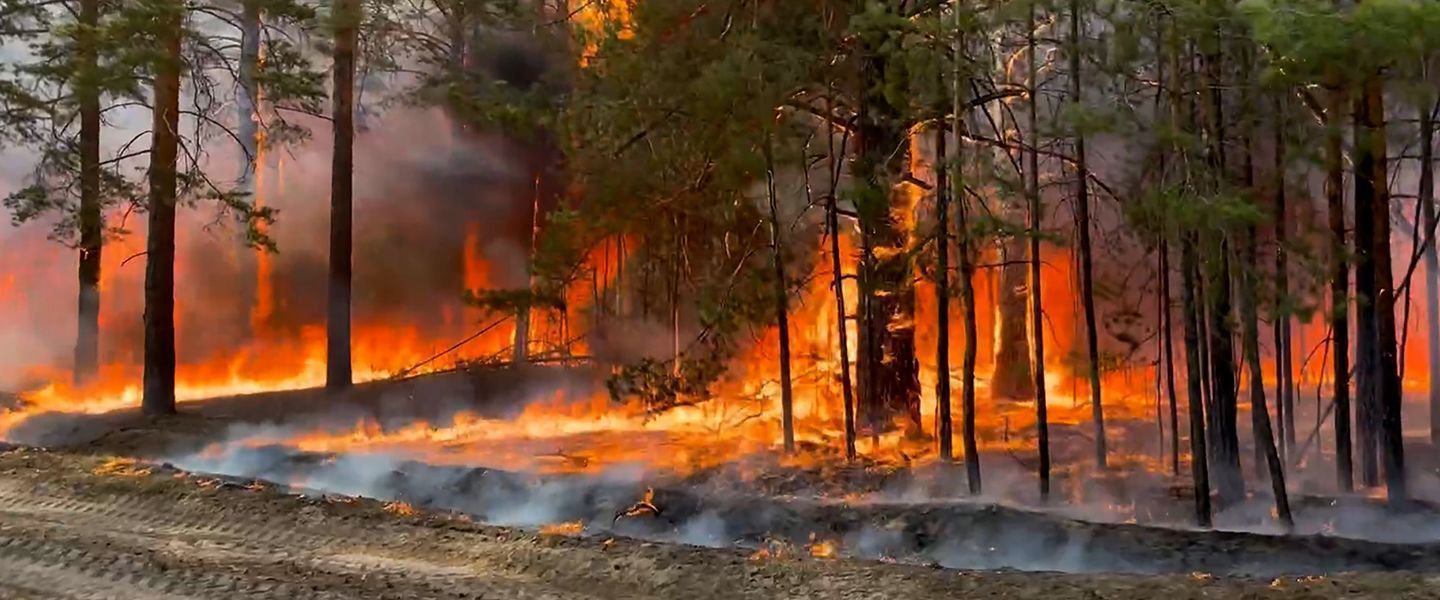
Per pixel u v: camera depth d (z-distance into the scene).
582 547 8.55
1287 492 11.77
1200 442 10.56
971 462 11.64
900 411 14.45
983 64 10.99
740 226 14.62
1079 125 9.72
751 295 13.44
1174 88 9.91
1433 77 10.05
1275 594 7.09
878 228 13.38
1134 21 10.00
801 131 13.95
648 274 16.22
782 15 13.16
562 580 7.70
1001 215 12.73
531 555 8.33
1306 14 8.61
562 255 14.15
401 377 19.72
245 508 9.68
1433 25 8.30
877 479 12.41
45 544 8.20
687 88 12.79
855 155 13.66
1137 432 14.96
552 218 13.86
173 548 8.23
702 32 13.25
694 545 9.02
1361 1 8.88
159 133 16.73
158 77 16.33
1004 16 10.59
